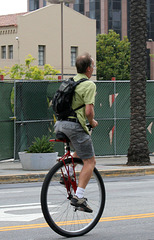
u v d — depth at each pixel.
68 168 17.36
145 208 23.00
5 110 47.78
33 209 22.97
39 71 139.25
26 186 33.72
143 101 45.16
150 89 53.19
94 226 17.80
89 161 17.50
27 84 48.75
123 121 52.50
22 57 152.00
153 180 36.41
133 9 45.44
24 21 152.00
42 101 49.44
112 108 52.09
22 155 40.38
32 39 153.38
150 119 53.31
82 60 17.38
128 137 52.81
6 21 158.25
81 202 17.16
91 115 17.02
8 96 48.09
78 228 17.44
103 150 51.84
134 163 44.31
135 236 17.38
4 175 35.97
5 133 47.72
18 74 140.75
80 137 17.22
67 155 17.56
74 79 17.44
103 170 38.91
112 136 52.22
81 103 17.17
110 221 19.97
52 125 49.94
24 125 48.62
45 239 17.00
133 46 45.41
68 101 17.14
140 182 34.88
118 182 35.00
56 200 17.05
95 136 51.44
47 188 16.80
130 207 23.31
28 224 19.48
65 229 17.16
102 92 51.66
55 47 158.62
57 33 159.12
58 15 159.00
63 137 17.42
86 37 166.12
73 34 162.50
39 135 49.38
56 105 17.33
